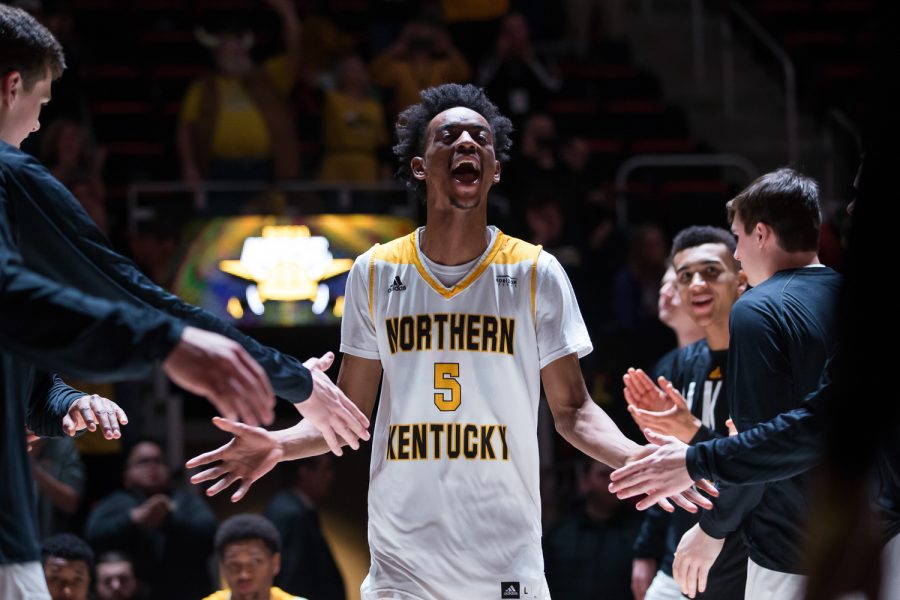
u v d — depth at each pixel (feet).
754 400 13.01
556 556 24.30
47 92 11.30
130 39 44.73
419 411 12.84
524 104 40.42
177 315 10.77
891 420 5.51
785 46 47.19
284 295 30.17
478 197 13.00
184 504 24.81
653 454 12.51
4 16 11.02
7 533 9.99
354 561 29.32
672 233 37.47
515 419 12.91
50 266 10.72
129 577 22.85
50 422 13.10
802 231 13.74
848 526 5.55
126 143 40.04
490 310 13.00
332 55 41.34
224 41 34.68
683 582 14.47
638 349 29.76
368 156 35.83
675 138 43.06
